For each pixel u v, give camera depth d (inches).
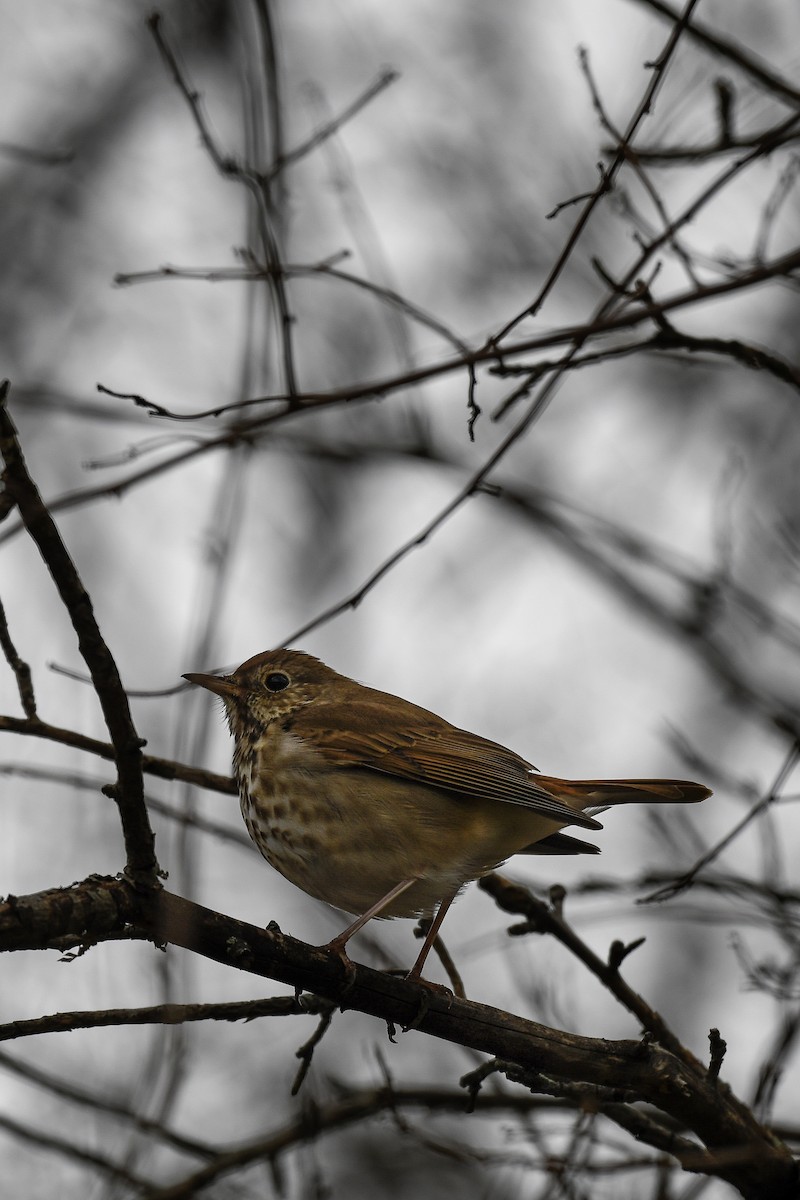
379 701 440.5
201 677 445.4
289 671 452.1
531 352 405.7
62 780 434.9
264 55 436.1
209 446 428.5
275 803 415.8
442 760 415.2
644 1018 393.4
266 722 440.8
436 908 429.1
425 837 412.2
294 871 420.8
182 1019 323.0
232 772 457.4
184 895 399.2
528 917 410.3
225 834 440.8
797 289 434.9
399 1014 339.9
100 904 281.4
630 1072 350.3
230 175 424.2
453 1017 345.4
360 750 417.1
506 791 409.7
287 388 410.0
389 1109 453.7
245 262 443.2
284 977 320.8
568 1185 386.9
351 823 411.5
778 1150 355.9
